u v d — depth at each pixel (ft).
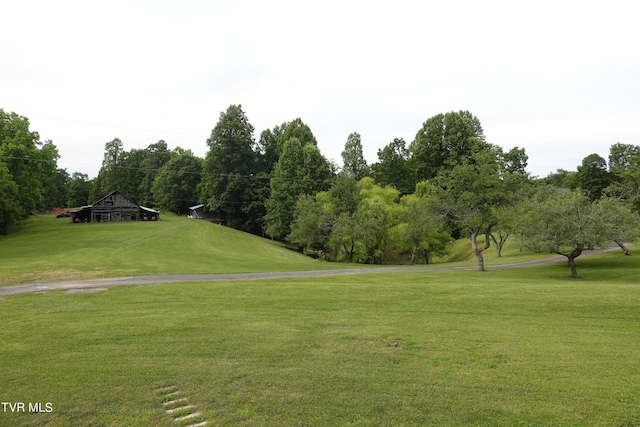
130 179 366.43
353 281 80.23
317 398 26.81
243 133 274.36
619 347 37.70
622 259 126.00
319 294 62.39
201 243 170.71
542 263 134.62
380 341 39.29
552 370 31.86
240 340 39.37
